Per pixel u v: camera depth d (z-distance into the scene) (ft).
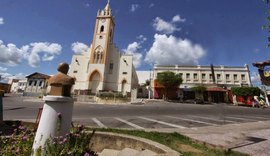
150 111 47.01
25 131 10.50
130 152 11.55
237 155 12.12
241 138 16.81
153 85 126.72
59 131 8.39
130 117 33.86
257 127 23.76
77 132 10.23
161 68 132.26
